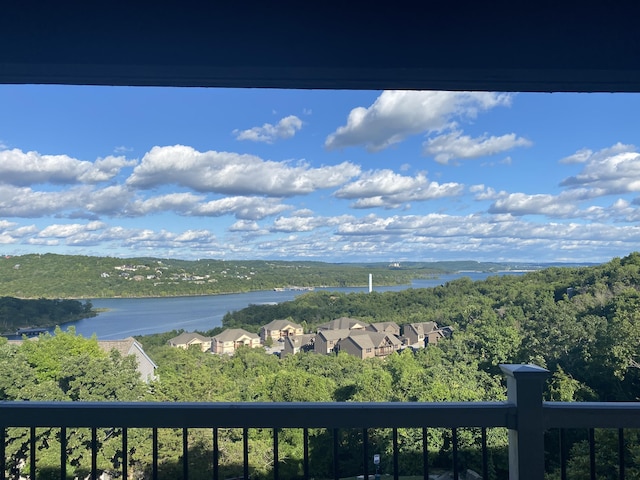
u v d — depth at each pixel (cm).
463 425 178
